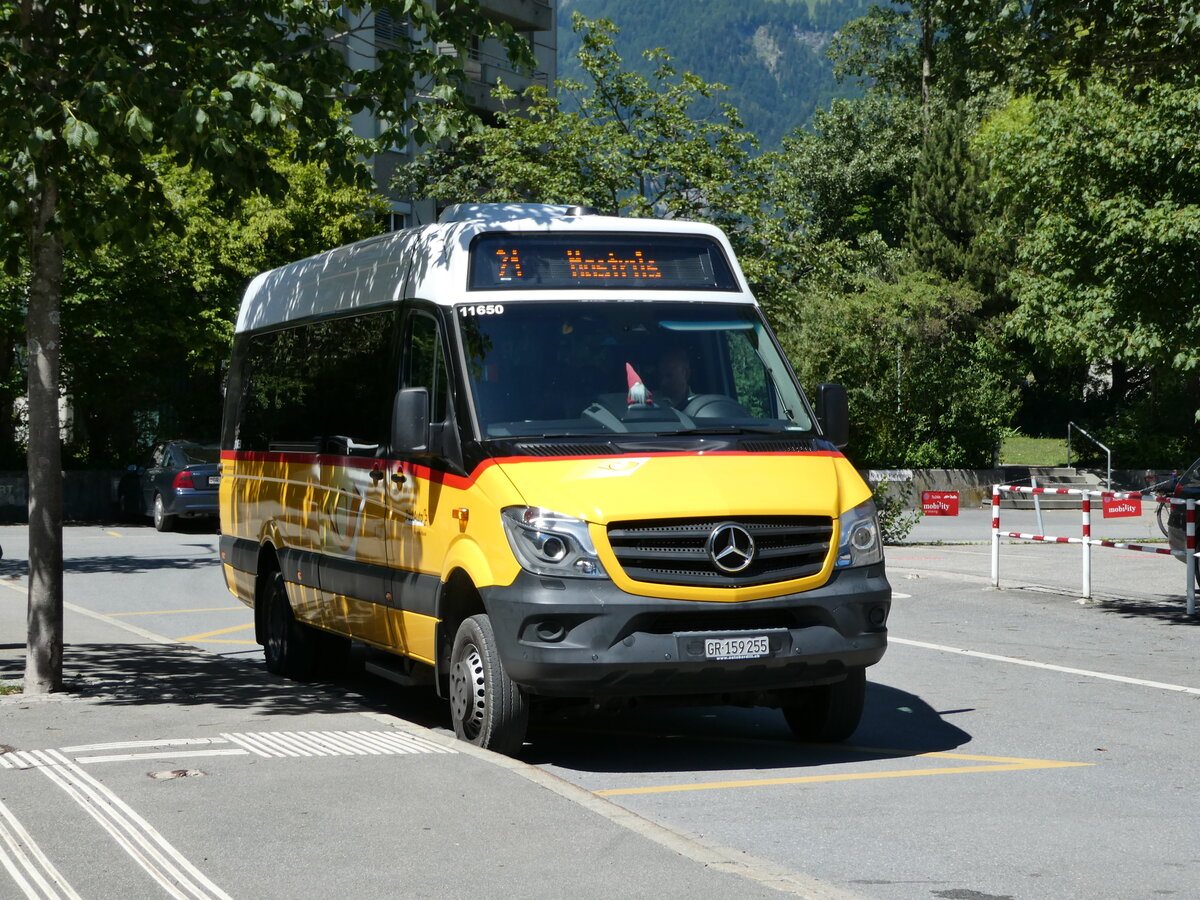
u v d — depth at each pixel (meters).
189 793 6.62
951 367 39.97
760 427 8.39
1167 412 43.78
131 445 34.75
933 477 38.72
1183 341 15.76
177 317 31.12
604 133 27.33
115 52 8.84
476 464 7.97
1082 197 17.30
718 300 8.93
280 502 11.17
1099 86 17.27
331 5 9.61
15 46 8.79
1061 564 20.73
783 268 28.67
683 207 27.53
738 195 27.67
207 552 23.16
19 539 25.38
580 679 7.40
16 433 33.38
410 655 8.85
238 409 12.61
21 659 11.77
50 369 9.86
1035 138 18.73
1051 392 52.03
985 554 22.70
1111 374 52.53
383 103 9.84
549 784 6.80
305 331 11.09
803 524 7.74
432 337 8.72
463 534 8.00
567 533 7.46
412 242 9.35
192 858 5.60
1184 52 13.09
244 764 7.25
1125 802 7.00
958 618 14.49
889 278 45.41
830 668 7.75
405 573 8.81
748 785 7.41
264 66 8.91
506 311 8.54
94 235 9.75
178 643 13.03
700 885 5.25
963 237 49.06
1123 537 27.56
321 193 31.55
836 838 6.31
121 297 30.70
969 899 5.41
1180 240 15.05
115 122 8.55
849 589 7.79
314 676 11.20
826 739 8.56
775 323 28.98
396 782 6.84
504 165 27.72
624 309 8.69
